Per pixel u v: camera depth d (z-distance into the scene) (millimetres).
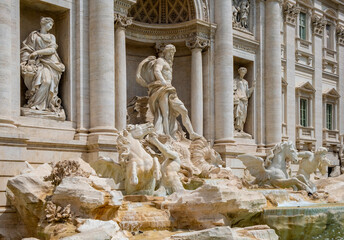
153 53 29312
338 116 43438
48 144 19797
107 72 21484
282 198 20953
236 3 32000
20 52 20188
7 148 17500
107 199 14016
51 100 20969
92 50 21578
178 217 15672
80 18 21656
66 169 14883
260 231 14047
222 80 28531
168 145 23938
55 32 22359
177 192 17281
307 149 39000
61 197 13812
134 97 27453
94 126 21312
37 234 13773
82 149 20984
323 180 27594
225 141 28188
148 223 14891
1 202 17188
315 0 40594
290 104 36688
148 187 18484
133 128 19047
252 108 32250
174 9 28844
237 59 31672
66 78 21656
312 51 40312
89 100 21672
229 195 15234
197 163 25344
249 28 32750
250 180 28172
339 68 43906
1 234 16531
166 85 25188
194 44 28031
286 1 36781
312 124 39625
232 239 12797
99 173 18719
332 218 18422
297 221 17266
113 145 20938
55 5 21156
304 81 39125
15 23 19469
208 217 15211
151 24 28328
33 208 14578
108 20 21688
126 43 28297
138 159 18344
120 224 14375
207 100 28625
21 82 20547
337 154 42906
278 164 24859
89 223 13047
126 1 23938
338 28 43781
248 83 32531
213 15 29047
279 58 32844
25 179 14883
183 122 26094
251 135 32125
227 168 24562
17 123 18859
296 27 38406
